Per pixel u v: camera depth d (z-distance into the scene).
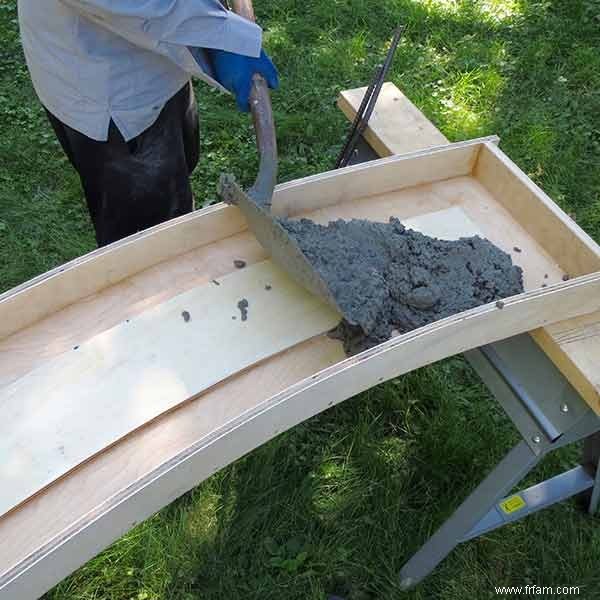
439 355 1.57
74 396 1.50
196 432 1.49
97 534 1.26
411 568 2.05
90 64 1.87
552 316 1.64
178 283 1.72
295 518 2.20
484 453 2.34
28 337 1.62
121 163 2.07
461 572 2.12
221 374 1.55
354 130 2.07
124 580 2.07
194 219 1.74
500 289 1.67
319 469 2.31
